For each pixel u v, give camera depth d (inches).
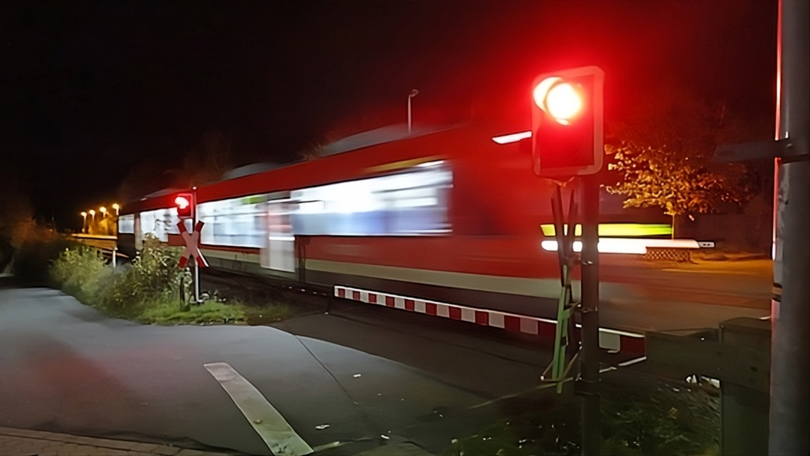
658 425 193.2
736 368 137.0
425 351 356.5
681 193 967.0
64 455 209.5
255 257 653.9
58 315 555.5
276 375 311.1
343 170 487.2
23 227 1465.3
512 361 327.3
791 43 106.7
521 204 326.0
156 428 236.8
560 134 144.3
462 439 205.2
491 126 344.8
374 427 235.8
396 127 472.4
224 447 217.5
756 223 1029.2
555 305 306.3
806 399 105.0
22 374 322.7
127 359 351.6
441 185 376.2
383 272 431.8
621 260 359.6
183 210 529.0
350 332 420.2
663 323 335.3
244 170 762.8
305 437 226.2
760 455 136.6
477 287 349.4
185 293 527.8
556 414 218.4
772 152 107.4
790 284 106.4
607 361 249.8
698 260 892.6
